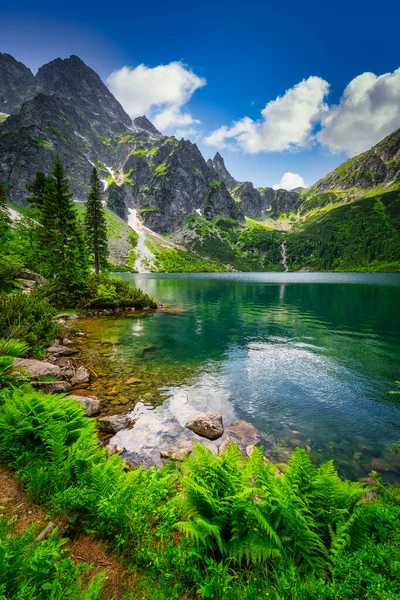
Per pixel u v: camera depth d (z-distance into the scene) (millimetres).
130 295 32000
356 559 3014
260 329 22688
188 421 8508
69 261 29203
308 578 2939
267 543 3260
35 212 42906
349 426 8797
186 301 41062
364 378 12828
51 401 6172
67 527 3682
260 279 106000
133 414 8836
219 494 3898
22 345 11195
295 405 10148
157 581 3062
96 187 51281
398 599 2492
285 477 4145
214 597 2838
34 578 2590
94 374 11898
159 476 4887
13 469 4875
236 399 10500
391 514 3906
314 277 121125
